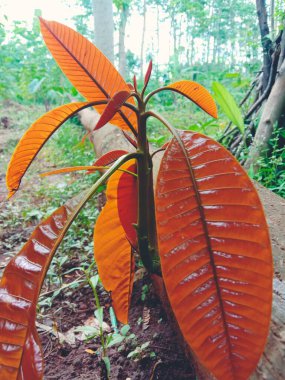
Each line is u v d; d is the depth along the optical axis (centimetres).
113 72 36
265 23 111
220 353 20
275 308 28
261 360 26
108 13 220
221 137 119
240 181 21
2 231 99
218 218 21
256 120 109
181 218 21
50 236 26
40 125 33
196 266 21
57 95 289
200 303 20
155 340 49
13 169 36
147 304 57
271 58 112
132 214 38
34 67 304
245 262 20
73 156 168
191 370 44
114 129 102
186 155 22
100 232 39
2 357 22
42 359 22
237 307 20
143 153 33
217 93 93
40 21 33
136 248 38
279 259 38
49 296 65
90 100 38
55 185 134
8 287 24
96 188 28
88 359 47
